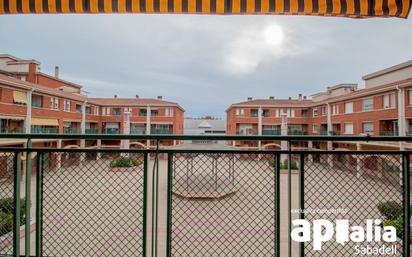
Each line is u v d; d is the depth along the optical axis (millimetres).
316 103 36875
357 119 27422
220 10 2787
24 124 22922
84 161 3613
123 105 40562
